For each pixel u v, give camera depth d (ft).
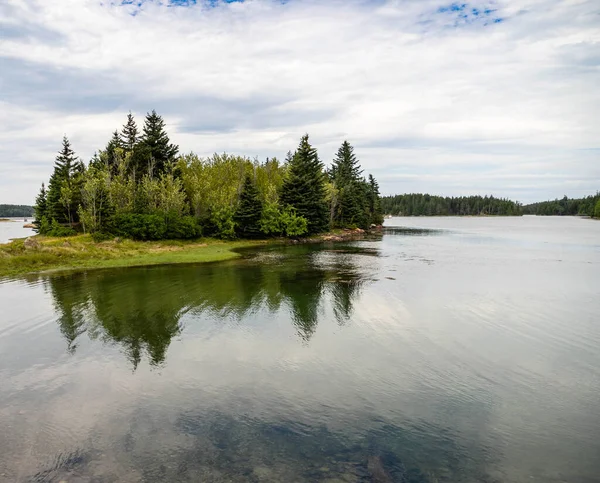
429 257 123.44
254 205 190.80
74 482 21.25
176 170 209.97
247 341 44.45
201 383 34.01
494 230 294.66
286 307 58.95
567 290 70.74
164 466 22.70
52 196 200.44
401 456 24.02
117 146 216.54
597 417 28.89
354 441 25.54
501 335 46.32
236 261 114.62
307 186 221.66
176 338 45.39
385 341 44.39
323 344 43.45
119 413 28.94
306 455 23.91
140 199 172.35
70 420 27.91
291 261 114.62
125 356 40.06
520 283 77.46
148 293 68.49
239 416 28.58
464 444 25.39
